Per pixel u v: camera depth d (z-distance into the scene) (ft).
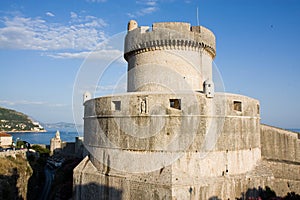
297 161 70.64
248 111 65.10
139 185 51.98
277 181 65.46
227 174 57.16
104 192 57.47
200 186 51.11
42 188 137.80
